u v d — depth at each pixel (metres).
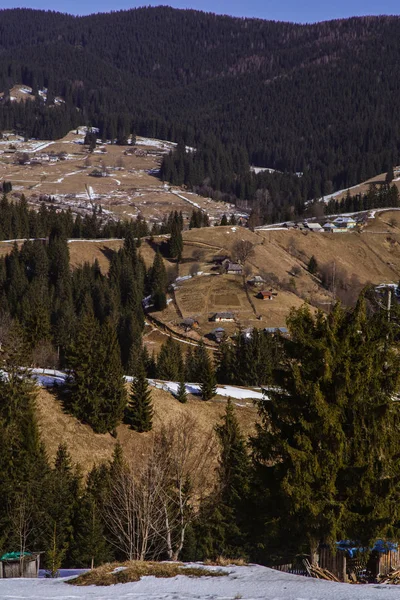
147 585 18.00
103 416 76.44
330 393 23.78
